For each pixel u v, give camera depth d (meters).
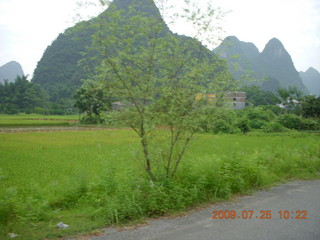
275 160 9.44
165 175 5.96
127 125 5.94
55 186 6.95
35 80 108.44
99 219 4.77
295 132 28.58
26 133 29.33
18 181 8.15
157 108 5.77
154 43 5.72
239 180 6.90
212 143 16.17
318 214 5.26
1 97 83.19
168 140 6.22
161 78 5.86
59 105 82.31
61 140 21.70
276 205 5.84
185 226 4.62
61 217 5.02
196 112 6.02
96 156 13.01
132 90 5.68
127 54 5.50
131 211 4.92
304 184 7.82
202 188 6.12
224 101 6.39
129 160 6.87
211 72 6.23
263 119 36.00
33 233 4.27
